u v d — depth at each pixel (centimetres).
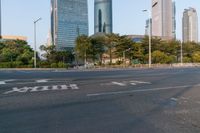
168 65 8731
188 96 1299
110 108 975
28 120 786
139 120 786
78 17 14588
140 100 1168
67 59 9594
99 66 7706
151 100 1169
